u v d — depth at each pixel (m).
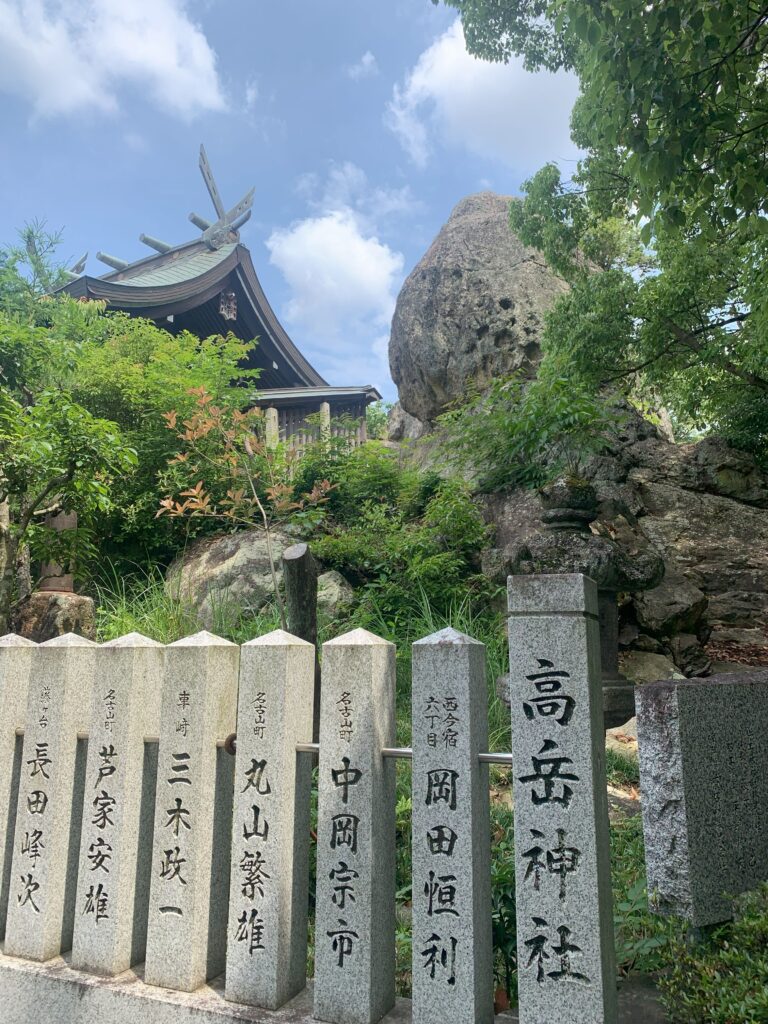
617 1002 2.46
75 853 3.38
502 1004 2.85
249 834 2.88
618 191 10.70
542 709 2.42
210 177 20.12
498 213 14.45
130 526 9.62
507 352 12.72
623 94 4.73
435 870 2.53
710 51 4.93
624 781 4.98
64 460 6.49
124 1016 2.86
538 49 10.70
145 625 7.28
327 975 2.66
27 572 8.79
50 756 3.38
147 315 16.38
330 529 9.67
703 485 10.40
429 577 8.13
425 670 2.65
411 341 14.09
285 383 20.22
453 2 10.88
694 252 9.62
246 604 8.16
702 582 9.66
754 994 2.21
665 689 2.87
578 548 6.56
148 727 3.29
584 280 10.99
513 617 2.51
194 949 2.91
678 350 10.84
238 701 3.03
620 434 10.66
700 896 2.71
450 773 2.56
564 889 2.30
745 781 3.09
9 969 3.15
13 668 3.67
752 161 5.22
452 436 11.57
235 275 18.09
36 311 11.59
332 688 2.82
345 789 2.74
